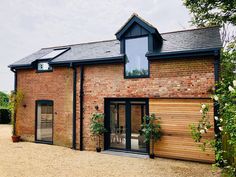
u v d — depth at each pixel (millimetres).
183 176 6824
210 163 8188
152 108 9539
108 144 10641
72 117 11344
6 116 23078
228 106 4848
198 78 8750
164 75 9398
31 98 12898
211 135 8227
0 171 7230
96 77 10953
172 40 10750
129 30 10344
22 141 12844
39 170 7398
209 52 8430
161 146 9195
